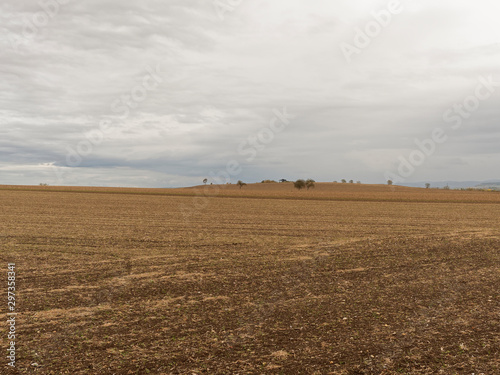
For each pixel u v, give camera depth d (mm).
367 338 7238
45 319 8422
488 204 57594
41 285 11414
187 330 7730
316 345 6941
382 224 29281
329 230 25375
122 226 26312
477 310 8859
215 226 27125
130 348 6852
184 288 11086
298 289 10945
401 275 12695
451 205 54656
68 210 38031
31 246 18031
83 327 7918
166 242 19781
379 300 9773
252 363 6242
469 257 15891
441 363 6152
